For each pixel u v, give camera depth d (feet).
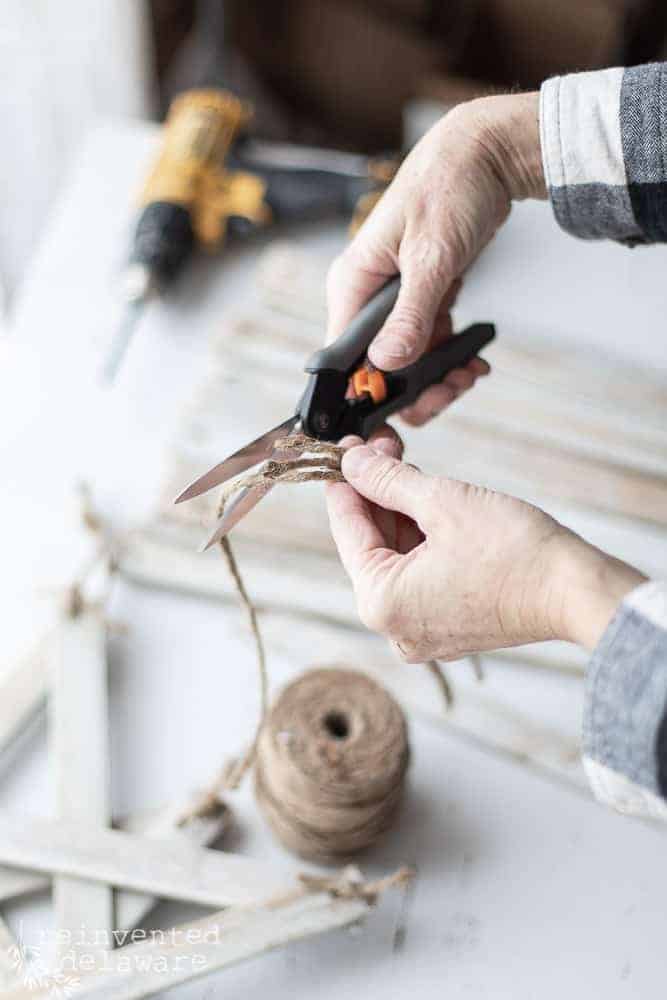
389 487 1.95
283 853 2.30
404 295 2.13
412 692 2.45
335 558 2.60
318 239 3.10
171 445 2.74
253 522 2.63
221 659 2.49
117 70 3.73
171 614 2.55
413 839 2.30
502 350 2.90
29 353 2.89
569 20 3.86
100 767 2.32
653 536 2.66
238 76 4.09
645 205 2.08
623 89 2.03
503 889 2.25
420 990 2.15
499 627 1.88
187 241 2.97
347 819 2.17
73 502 2.65
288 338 2.91
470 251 2.19
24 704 2.39
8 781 2.36
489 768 2.38
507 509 1.87
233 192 3.03
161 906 2.24
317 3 4.01
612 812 2.33
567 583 1.78
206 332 2.93
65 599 2.47
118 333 2.91
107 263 3.04
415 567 1.89
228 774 2.27
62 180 3.77
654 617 1.65
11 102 3.46
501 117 2.14
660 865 2.27
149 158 3.23
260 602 2.55
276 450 2.01
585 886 2.25
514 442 2.77
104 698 2.39
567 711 2.44
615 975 2.16
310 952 2.18
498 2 3.94
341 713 2.25
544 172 2.14
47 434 2.76
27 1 3.31
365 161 3.22
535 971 2.17
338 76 4.22
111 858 2.22
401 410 2.19
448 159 2.15
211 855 2.24
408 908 2.23
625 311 2.99
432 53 3.98
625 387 2.86
